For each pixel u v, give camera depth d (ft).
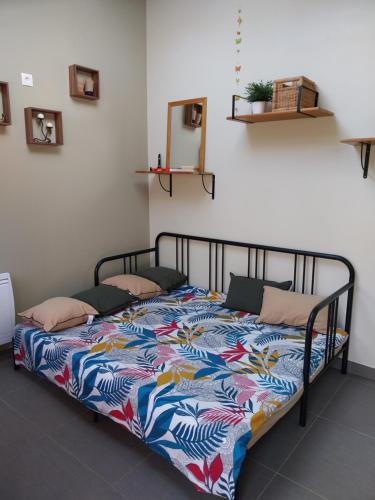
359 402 7.68
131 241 11.85
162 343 7.63
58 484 5.65
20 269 9.29
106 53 10.35
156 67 11.25
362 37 7.66
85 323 8.62
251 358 7.00
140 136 11.62
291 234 9.29
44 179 9.45
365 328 8.48
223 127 10.05
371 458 6.17
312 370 6.84
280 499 5.38
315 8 8.14
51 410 7.40
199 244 11.17
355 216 8.28
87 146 10.25
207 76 10.16
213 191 10.55
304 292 9.29
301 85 7.67
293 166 9.00
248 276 10.23
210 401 5.62
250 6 9.09
